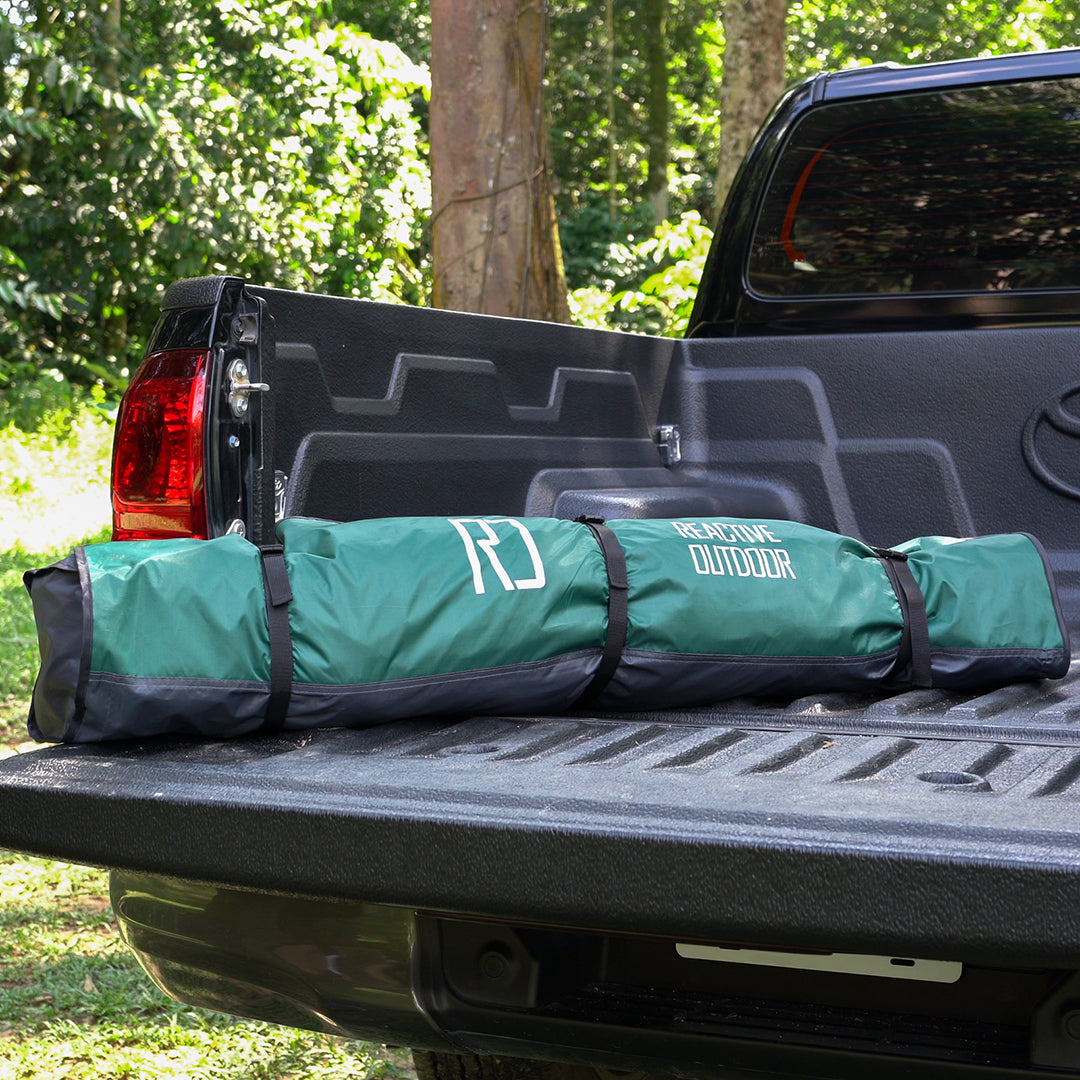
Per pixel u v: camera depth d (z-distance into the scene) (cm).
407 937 163
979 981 149
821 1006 156
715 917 135
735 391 299
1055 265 289
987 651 209
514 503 258
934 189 296
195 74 1484
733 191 317
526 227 585
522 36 583
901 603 209
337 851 148
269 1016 182
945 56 2267
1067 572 274
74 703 168
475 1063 220
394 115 1639
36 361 1450
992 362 280
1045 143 288
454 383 245
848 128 301
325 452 220
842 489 291
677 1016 158
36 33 1313
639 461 291
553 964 163
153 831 155
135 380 204
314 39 1570
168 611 171
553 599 191
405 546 188
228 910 173
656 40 2222
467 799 149
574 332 273
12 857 411
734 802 145
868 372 288
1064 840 130
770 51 1091
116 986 319
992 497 282
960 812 140
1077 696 209
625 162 2320
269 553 181
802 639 202
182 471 199
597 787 152
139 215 1470
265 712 176
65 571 171
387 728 187
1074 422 275
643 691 197
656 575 197
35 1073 279
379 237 1645
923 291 298
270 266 1544
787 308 309
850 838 133
